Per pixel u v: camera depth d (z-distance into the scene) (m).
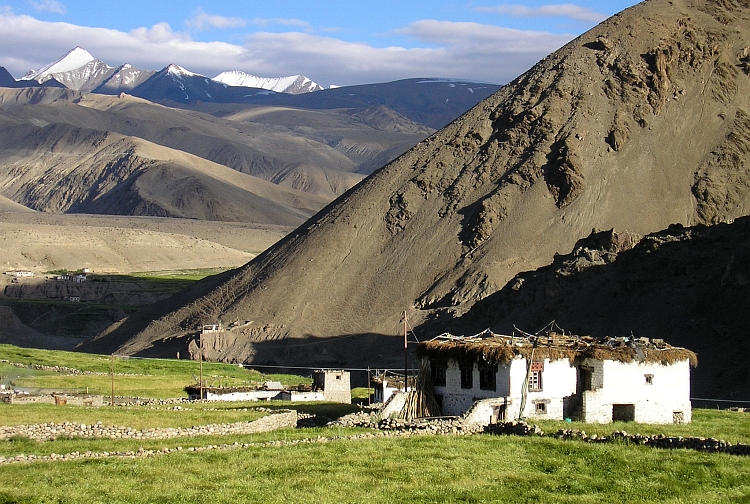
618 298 103.75
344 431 49.97
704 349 87.94
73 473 39.78
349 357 128.25
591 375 54.38
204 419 56.31
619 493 37.16
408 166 171.12
